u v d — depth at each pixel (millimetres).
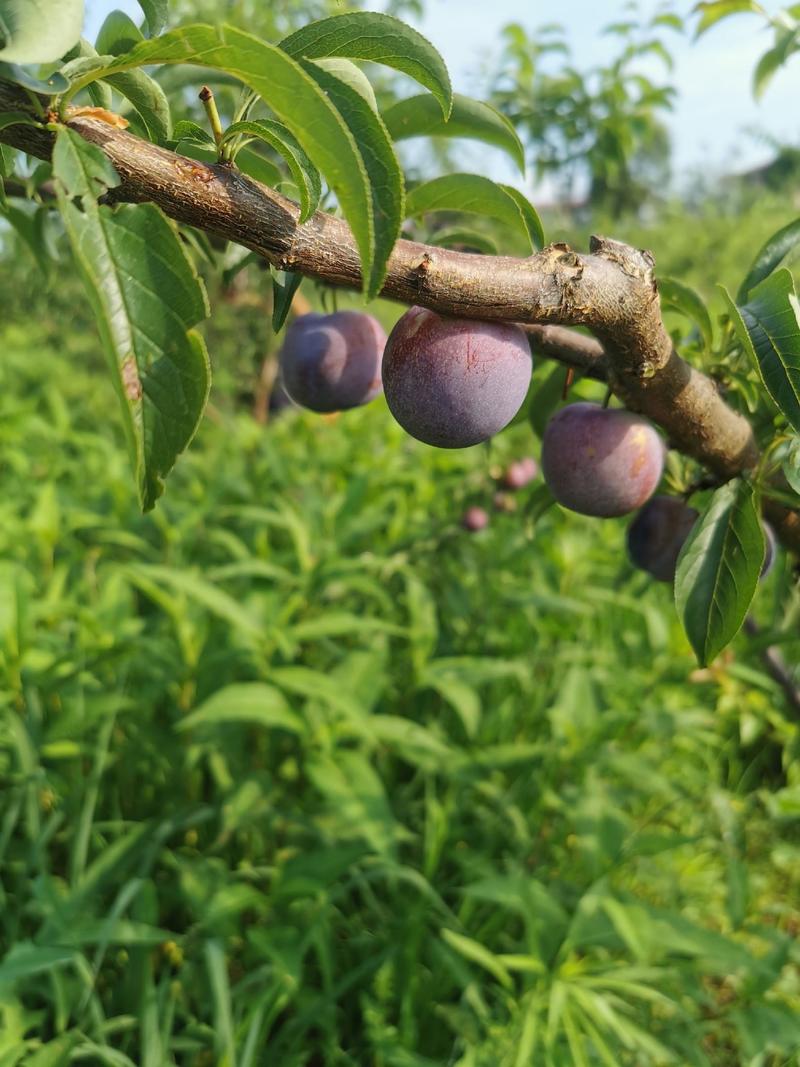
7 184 448
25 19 189
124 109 292
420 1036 596
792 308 289
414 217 339
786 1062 601
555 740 770
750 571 314
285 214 229
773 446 325
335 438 1465
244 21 1140
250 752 786
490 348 270
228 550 1071
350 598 977
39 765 670
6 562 826
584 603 968
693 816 841
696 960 621
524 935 683
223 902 572
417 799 810
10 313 2084
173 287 208
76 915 558
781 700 811
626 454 338
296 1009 617
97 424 1717
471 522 941
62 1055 485
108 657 676
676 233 3500
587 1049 566
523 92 1008
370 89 256
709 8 532
